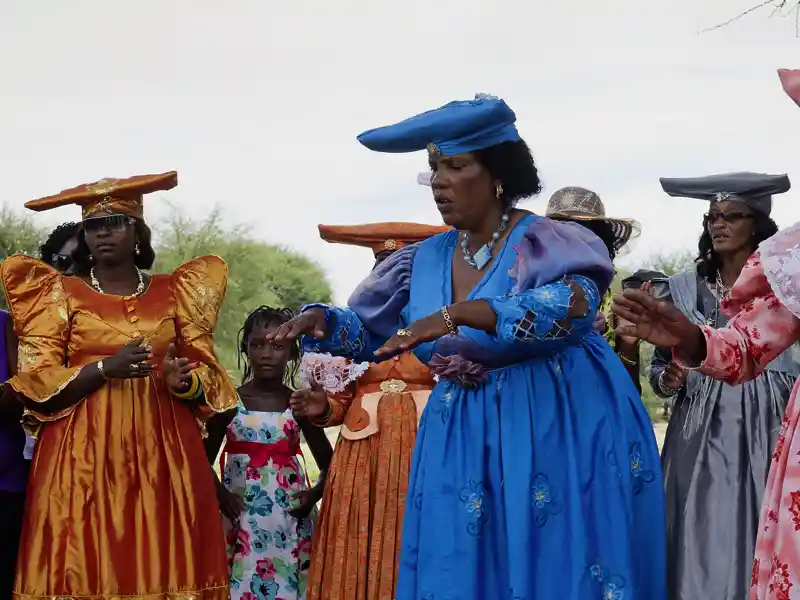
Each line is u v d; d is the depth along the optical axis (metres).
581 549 3.54
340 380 5.62
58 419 5.16
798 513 3.17
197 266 5.58
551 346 3.55
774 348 3.50
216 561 5.24
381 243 6.32
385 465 5.43
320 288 32.59
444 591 3.59
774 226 5.35
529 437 3.62
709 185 5.34
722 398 5.21
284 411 6.23
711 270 5.48
